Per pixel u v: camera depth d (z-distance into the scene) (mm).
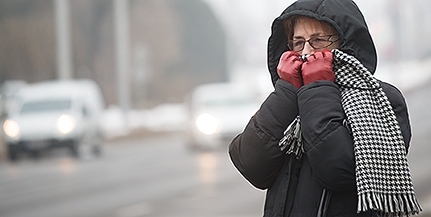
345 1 8188
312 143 7750
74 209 29203
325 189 7859
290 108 8078
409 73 188875
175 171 42688
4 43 124312
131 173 43000
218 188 34062
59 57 81125
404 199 7633
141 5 162500
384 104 7805
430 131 58750
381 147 7625
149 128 100062
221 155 51688
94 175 42656
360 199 7523
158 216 26438
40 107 56844
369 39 8133
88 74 146750
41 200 32500
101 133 60844
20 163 54062
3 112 79000
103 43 151000
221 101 56969
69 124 55344
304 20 8359
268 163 8125
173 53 166375
